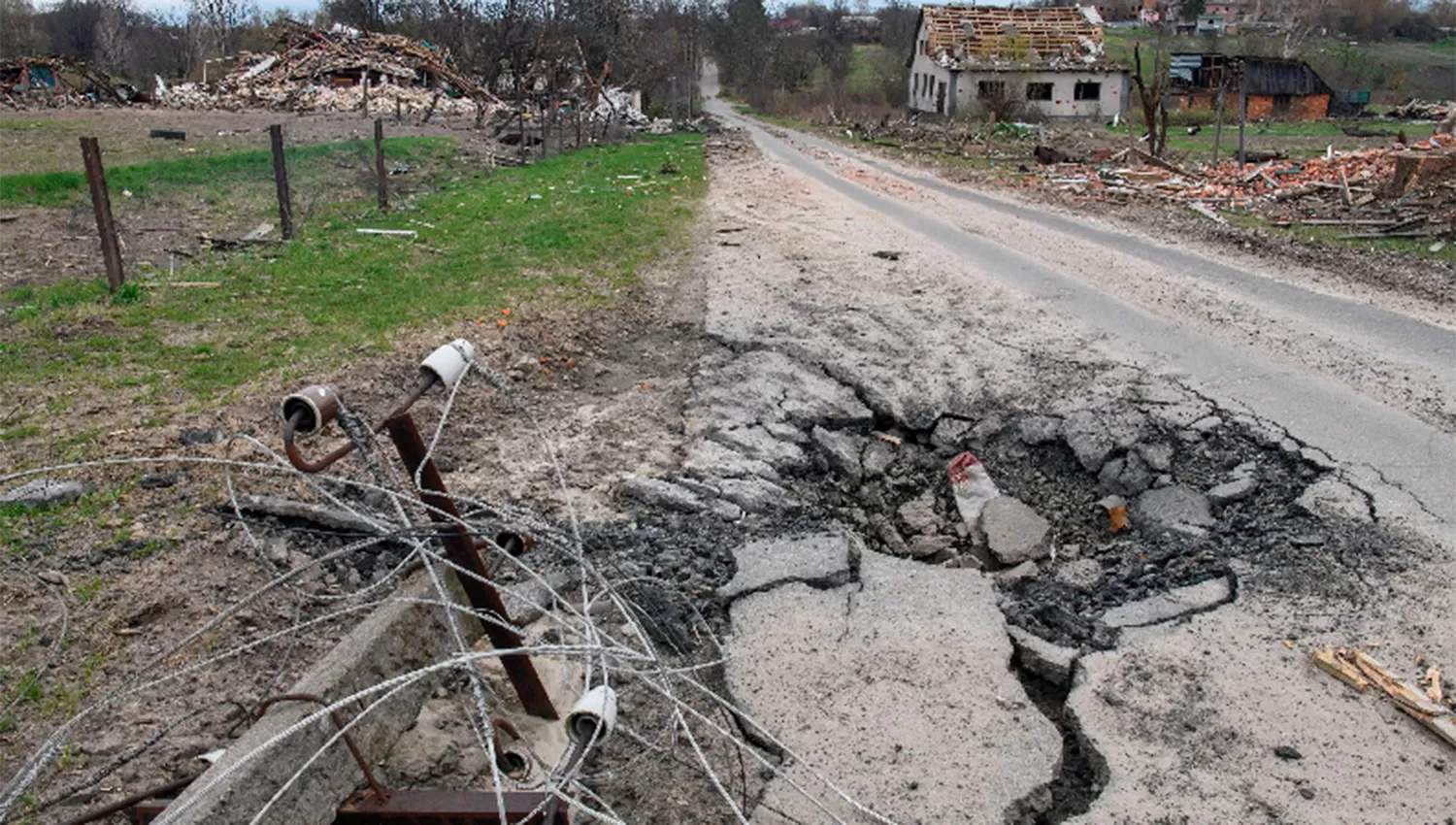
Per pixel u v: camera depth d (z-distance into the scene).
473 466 6.59
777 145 36.19
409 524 3.70
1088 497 6.98
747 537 5.95
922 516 6.87
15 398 7.23
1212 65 49.06
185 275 11.31
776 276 12.20
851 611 5.17
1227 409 7.71
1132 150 25.38
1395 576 5.38
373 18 58.62
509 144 32.22
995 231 15.77
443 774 3.77
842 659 4.76
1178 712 4.39
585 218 16.17
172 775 3.81
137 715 4.12
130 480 5.94
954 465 7.21
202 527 5.48
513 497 6.17
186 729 4.05
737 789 3.94
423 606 3.77
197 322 9.30
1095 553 6.34
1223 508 6.46
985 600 5.30
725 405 7.92
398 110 35.09
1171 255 13.65
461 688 4.25
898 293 11.36
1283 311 10.53
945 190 21.62
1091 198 19.92
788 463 7.02
